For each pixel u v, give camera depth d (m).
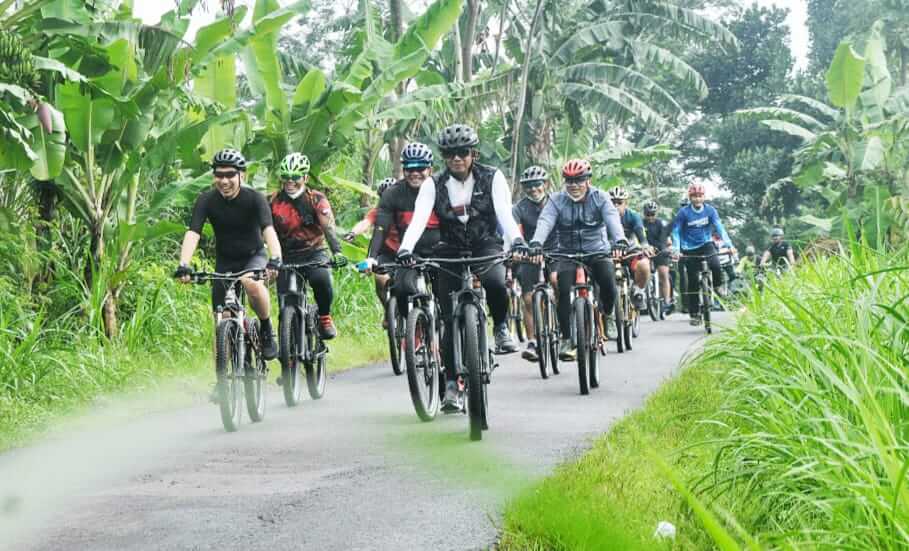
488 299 7.61
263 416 8.72
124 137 12.32
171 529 5.01
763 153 44.72
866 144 23.42
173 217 15.46
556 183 26.19
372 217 12.22
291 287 9.55
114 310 12.07
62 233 12.92
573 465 5.88
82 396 9.53
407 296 9.55
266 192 15.62
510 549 4.42
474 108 23.88
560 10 25.11
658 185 44.50
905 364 4.64
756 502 4.59
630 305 15.32
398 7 21.88
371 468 6.29
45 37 11.69
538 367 11.98
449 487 5.67
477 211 7.50
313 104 15.61
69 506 5.57
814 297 7.04
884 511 3.38
